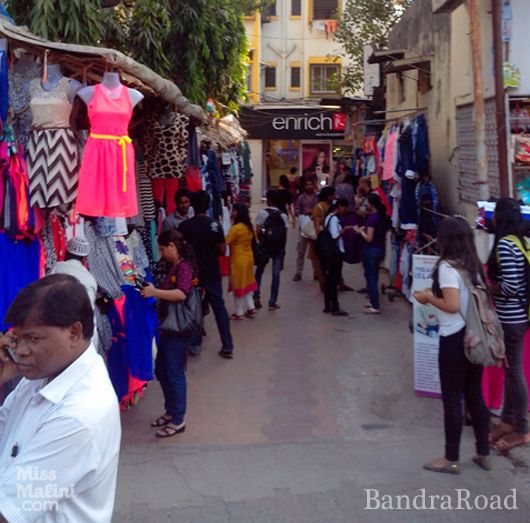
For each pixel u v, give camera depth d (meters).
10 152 4.21
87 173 4.32
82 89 4.34
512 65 6.94
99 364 2.24
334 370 7.49
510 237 5.18
